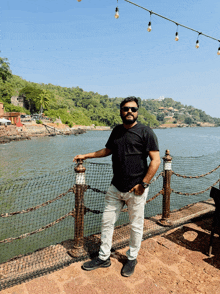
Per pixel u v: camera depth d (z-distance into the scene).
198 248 2.99
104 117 161.25
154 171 2.18
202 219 4.01
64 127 94.50
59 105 134.00
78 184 2.66
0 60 96.44
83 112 163.88
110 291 2.17
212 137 91.44
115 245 2.92
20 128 68.94
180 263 2.66
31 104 107.62
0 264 2.55
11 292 2.14
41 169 21.41
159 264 2.63
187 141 64.75
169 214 3.71
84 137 75.38
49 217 7.53
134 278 2.37
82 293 2.13
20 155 31.27
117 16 3.15
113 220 2.46
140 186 2.22
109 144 2.48
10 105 94.00
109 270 2.49
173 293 2.17
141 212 2.35
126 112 2.18
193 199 10.11
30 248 5.56
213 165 18.58
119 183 2.31
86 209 2.74
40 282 2.28
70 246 2.95
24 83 162.75
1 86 100.00
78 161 2.72
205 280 2.36
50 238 6.10
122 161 2.25
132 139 2.20
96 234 3.28
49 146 44.75
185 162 19.20
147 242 3.11
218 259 2.75
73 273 2.43
